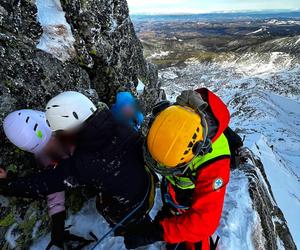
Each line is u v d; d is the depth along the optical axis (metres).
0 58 1.30
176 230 1.02
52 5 1.76
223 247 1.50
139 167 1.11
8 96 1.28
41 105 1.42
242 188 1.94
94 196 1.60
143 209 1.15
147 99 2.71
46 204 1.37
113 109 1.48
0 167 1.20
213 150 0.96
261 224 1.85
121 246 1.41
